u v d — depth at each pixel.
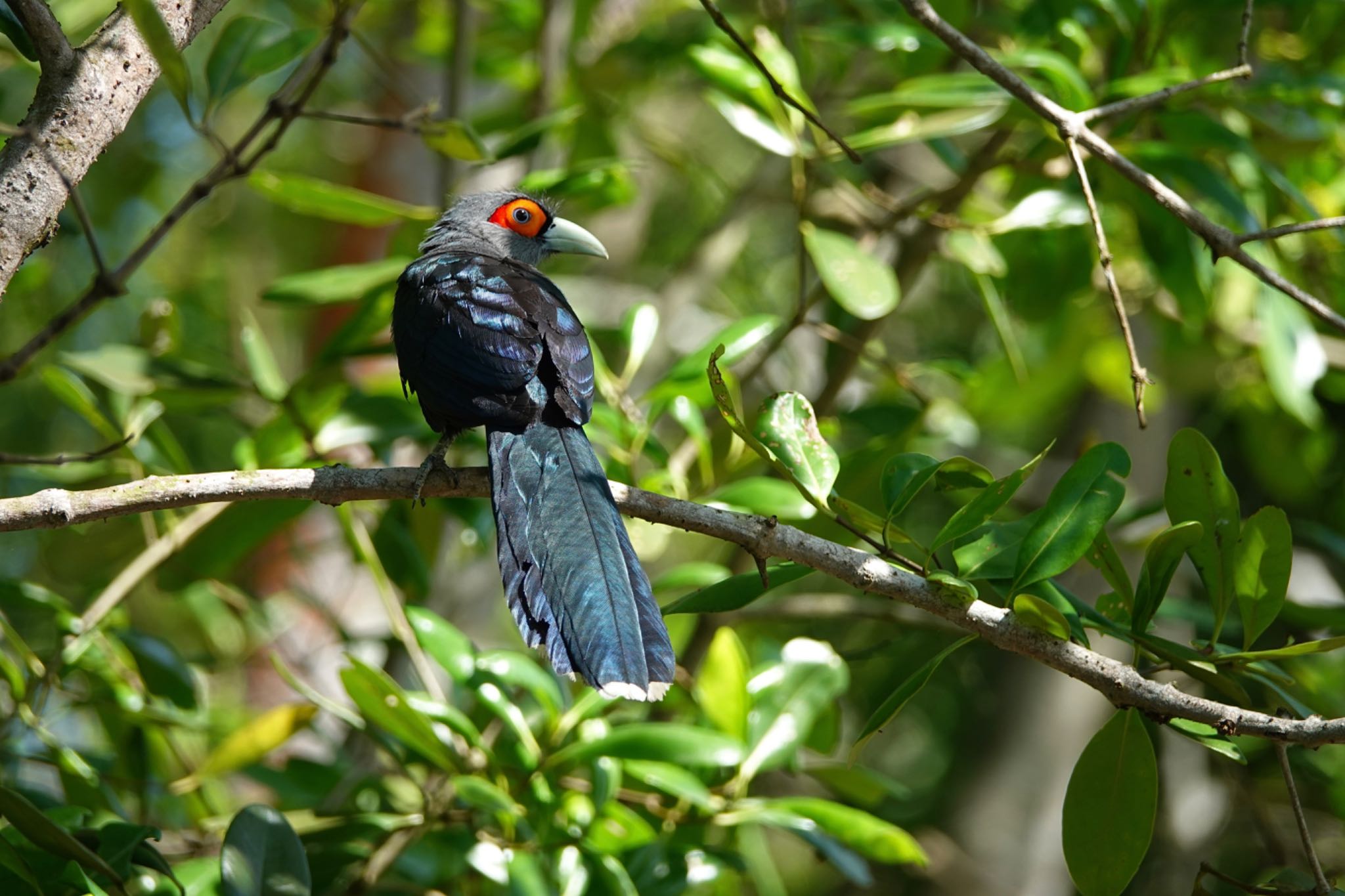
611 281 17.50
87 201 16.77
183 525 10.22
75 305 7.12
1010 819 14.91
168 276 18.89
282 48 8.41
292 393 9.81
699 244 15.38
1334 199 12.90
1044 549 6.64
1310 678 10.17
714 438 10.94
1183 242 10.61
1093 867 6.63
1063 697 15.28
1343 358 13.75
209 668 12.24
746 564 12.66
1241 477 16.59
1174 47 11.34
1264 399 14.16
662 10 16.41
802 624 16.23
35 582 15.58
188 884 7.87
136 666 10.11
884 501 7.37
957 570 7.10
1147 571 6.74
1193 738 6.28
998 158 11.93
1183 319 11.43
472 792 8.03
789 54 11.96
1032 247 12.78
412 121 8.52
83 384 10.46
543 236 10.78
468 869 9.92
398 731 8.53
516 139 10.36
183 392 9.81
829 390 12.32
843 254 9.88
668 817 9.44
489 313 8.23
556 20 14.20
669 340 15.28
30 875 6.67
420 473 7.54
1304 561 14.64
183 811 11.38
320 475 7.16
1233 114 11.48
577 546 7.01
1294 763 13.42
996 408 14.60
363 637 11.78
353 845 9.35
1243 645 7.04
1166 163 9.89
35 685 9.31
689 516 6.98
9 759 9.31
